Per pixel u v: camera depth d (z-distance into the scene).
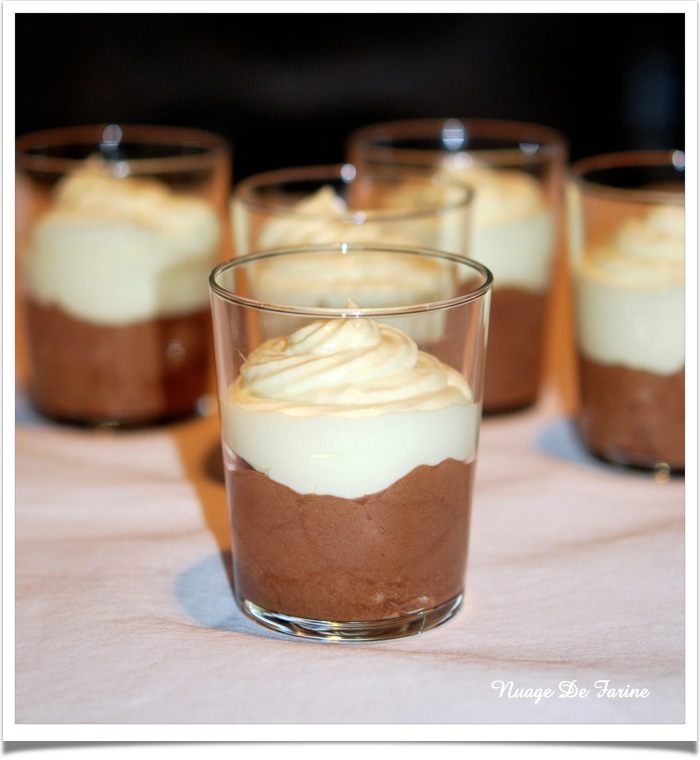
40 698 0.35
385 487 0.36
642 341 0.47
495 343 0.54
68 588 0.41
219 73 0.88
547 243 0.54
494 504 0.46
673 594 0.40
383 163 0.55
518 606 0.40
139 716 0.35
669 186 0.53
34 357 0.54
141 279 0.51
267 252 0.41
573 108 0.88
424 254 0.41
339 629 0.38
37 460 0.50
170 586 0.41
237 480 0.38
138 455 0.51
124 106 0.88
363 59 0.88
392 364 0.37
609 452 0.49
